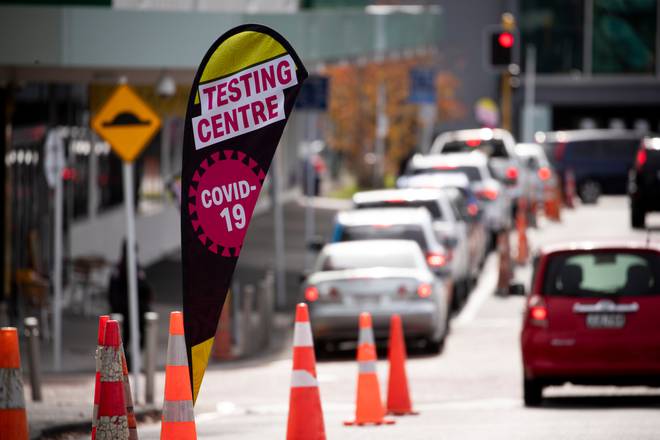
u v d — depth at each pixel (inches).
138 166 3663.9
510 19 3735.2
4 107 2630.4
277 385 2054.6
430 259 2470.5
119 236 3481.8
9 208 2664.9
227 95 1026.1
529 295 1649.9
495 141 4296.3
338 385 1988.2
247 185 1029.2
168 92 2514.8
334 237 2498.8
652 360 1576.0
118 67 2314.2
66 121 3029.0
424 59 6427.2
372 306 2225.6
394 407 1584.6
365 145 6323.8
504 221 3848.4
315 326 2228.1
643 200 4109.3
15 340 849.5
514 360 2174.0
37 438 1392.7
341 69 6240.2
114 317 1999.3
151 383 1796.3
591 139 5600.4
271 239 4355.3
